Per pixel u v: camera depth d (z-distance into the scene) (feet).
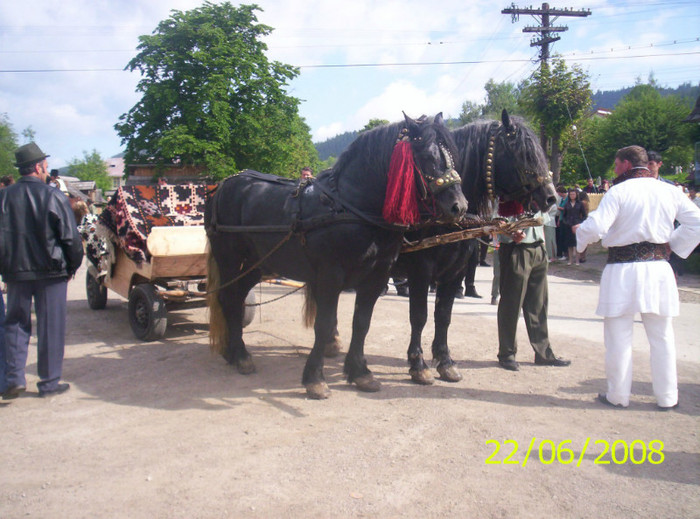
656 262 12.36
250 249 15.97
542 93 56.13
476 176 14.69
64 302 14.38
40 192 13.64
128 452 10.85
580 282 33.83
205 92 61.41
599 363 16.88
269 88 68.59
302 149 122.72
